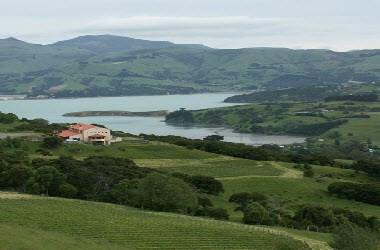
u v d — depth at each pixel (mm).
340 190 188125
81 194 153375
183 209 143000
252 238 110250
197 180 177750
